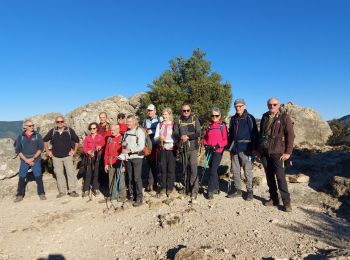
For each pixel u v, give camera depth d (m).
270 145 7.79
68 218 8.35
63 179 10.32
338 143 17.27
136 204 8.68
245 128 8.49
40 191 10.15
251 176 8.55
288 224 7.14
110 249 6.67
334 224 7.27
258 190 9.38
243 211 7.87
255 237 6.55
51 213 8.75
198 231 7.00
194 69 17.75
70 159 10.23
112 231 7.45
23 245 7.04
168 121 9.09
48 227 7.90
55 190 11.16
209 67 17.69
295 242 6.28
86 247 6.86
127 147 8.67
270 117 7.95
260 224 7.14
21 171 10.13
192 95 17.28
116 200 9.31
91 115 16.56
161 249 6.39
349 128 20.66
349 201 8.27
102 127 10.80
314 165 11.44
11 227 8.03
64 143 10.17
